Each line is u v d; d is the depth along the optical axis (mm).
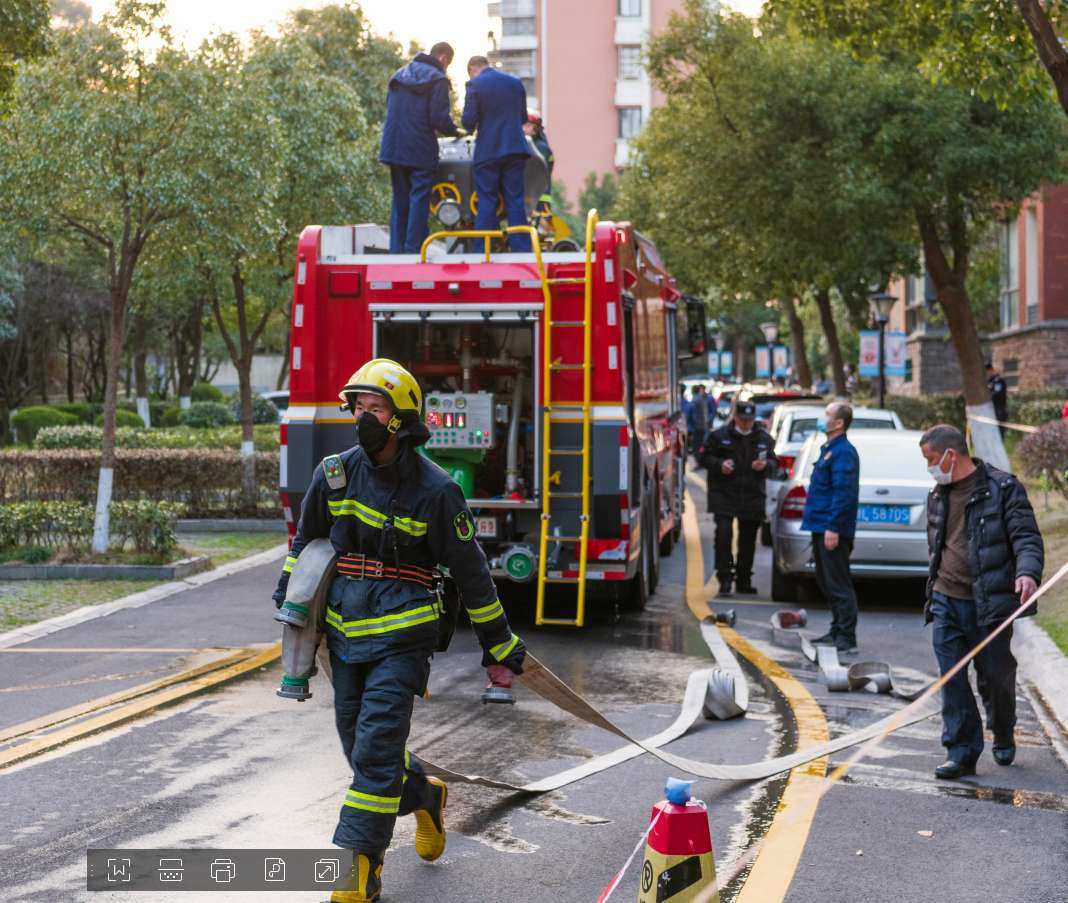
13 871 5066
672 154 28922
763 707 8195
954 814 5965
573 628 11164
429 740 7230
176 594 12688
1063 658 9297
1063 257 32906
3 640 10211
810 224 26047
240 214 15719
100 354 46812
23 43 15234
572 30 76438
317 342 10609
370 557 4598
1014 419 30141
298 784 6285
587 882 5027
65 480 18672
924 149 23984
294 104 21672
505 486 10750
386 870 5148
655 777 6516
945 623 6699
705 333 18250
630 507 10531
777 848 5426
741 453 13133
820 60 25062
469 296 10383
